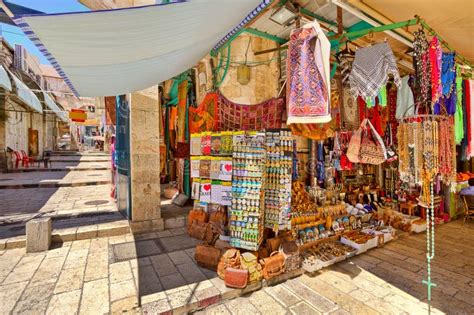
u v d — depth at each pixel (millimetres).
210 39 2955
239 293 3062
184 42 2773
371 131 4535
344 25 4344
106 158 18500
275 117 4141
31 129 16969
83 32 2221
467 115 4184
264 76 4969
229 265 3207
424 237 5234
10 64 13227
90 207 6383
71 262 3658
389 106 5199
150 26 2275
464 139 4242
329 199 5273
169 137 8828
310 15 4027
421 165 3139
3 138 12180
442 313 2783
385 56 3076
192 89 6383
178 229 5176
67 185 9484
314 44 2762
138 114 4973
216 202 4090
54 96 21578
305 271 3668
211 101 4688
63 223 5016
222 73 4984
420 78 2977
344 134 4879
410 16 3270
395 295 3119
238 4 2236
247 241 3441
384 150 4398
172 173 8805
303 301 2969
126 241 4496
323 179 5449
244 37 4848
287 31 4691
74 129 29828
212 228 4414
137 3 4527
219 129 4574
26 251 3957
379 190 6535
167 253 4016
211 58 5059
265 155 3633
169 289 3010
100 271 3416
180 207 6184
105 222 5074
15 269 3430
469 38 3770
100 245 4305
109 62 2867
